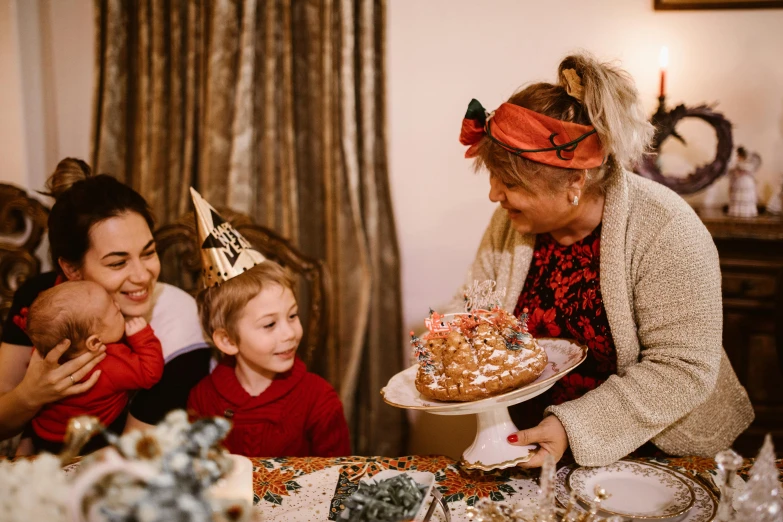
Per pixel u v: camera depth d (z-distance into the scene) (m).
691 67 2.02
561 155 0.94
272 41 1.96
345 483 0.95
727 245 1.85
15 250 1.82
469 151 1.07
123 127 2.08
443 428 2.17
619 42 2.03
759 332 1.88
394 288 2.13
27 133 2.16
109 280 1.25
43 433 1.26
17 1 2.09
